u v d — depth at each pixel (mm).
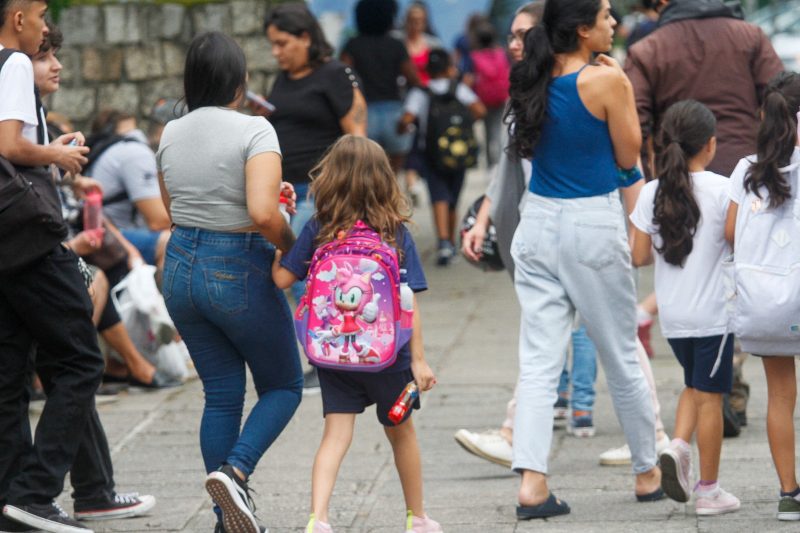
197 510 15336
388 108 33812
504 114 14602
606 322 14297
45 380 14000
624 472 16266
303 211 21219
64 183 20094
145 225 23250
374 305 12680
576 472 16328
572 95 13938
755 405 19219
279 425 13242
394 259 12750
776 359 13898
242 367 13516
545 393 14289
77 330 13727
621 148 14070
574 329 15148
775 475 15664
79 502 14875
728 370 14266
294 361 13492
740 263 13547
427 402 20297
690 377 14727
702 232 14273
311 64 21391
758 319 13398
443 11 48031
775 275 13391
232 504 12578
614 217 14164
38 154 13266
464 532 14023
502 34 48469
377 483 16156
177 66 31078
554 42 14070
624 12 50469
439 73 32312
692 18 18078
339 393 13148
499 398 20344
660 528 13867
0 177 13117
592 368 17969
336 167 12875
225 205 12969
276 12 21328
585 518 14352
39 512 13594
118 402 21078
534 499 14289
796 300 13289
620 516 14391
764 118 13492
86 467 14773
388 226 12867
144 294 21453
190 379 22500
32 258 13227
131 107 30969
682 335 14352
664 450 13891
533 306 14414
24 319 13664
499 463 16188
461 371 22250
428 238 37062
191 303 13102
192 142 13055
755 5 58781
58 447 13664
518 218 15992
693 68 17922
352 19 43688
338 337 12750
